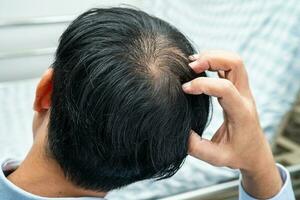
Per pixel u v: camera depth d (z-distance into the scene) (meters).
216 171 1.14
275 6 1.45
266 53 1.40
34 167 0.50
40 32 2.02
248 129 0.58
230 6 1.64
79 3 2.06
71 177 0.49
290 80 1.34
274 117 1.28
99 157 0.47
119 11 0.50
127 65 0.46
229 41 1.54
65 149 0.47
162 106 0.46
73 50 0.47
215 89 0.51
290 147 1.76
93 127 0.46
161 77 0.47
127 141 0.46
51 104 0.48
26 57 2.04
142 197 1.09
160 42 0.49
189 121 0.50
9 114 1.50
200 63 0.52
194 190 1.08
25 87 1.71
